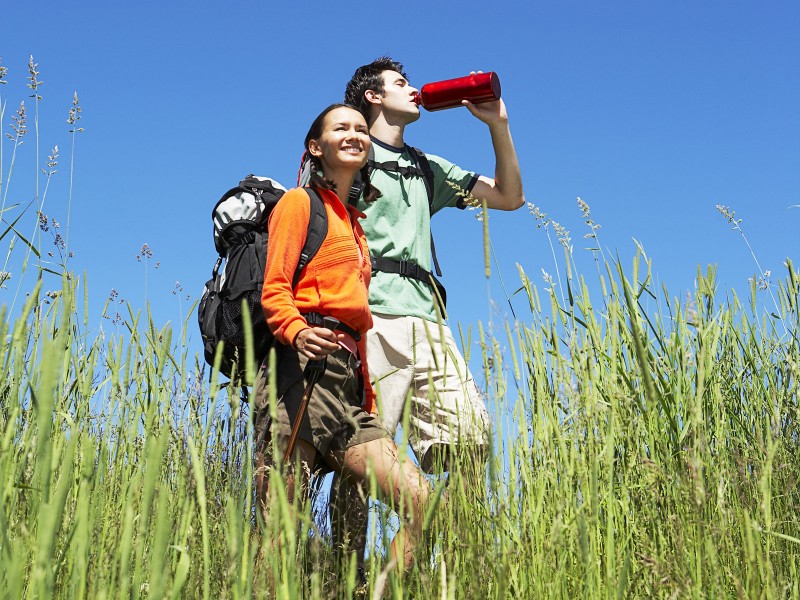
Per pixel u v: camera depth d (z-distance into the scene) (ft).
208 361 8.64
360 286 7.97
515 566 5.75
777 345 8.93
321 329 7.22
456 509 6.00
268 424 7.28
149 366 6.29
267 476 6.78
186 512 4.28
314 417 7.43
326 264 7.78
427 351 10.03
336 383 7.57
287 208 7.84
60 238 8.53
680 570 5.35
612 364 7.34
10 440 4.29
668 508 6.18
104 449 5.06
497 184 12.42
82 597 3.79
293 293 7.74
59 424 5.30
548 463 6.18
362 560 7.03
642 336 7.63
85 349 6.16
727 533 5.74
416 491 6.67
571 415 6.49
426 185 11.42
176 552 4.47
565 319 7.54
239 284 8.40
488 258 5.52
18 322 4.45
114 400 5.82
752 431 8.10
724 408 7.52
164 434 3.77
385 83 11.67
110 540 4.40
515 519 6.02
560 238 7.68
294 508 4.28
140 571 4.02
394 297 10.37
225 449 5.94
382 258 10.52
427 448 9.39
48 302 6.51
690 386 6.98
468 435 6.55
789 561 6.38
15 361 4.41
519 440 6.25
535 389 6.93
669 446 7.06
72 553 4.05
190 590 4.53
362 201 10.64
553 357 7.21
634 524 6.28
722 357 8.86
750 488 6.48
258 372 7.93
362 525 7.19
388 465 7.08
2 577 3.71
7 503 4.24
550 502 5.98
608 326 7.84
